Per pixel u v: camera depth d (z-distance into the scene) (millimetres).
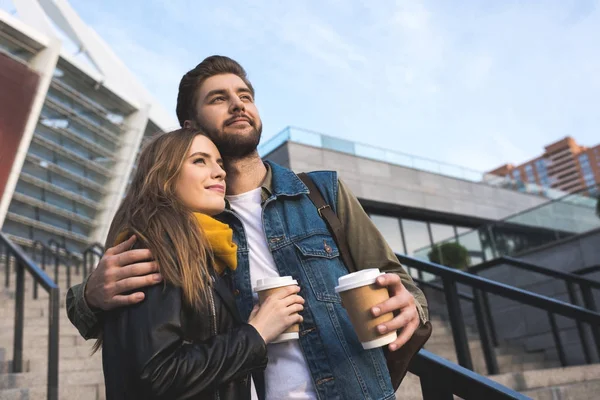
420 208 15164
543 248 9047
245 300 1578
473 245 10648
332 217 1728
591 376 4219
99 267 1339
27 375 3562
